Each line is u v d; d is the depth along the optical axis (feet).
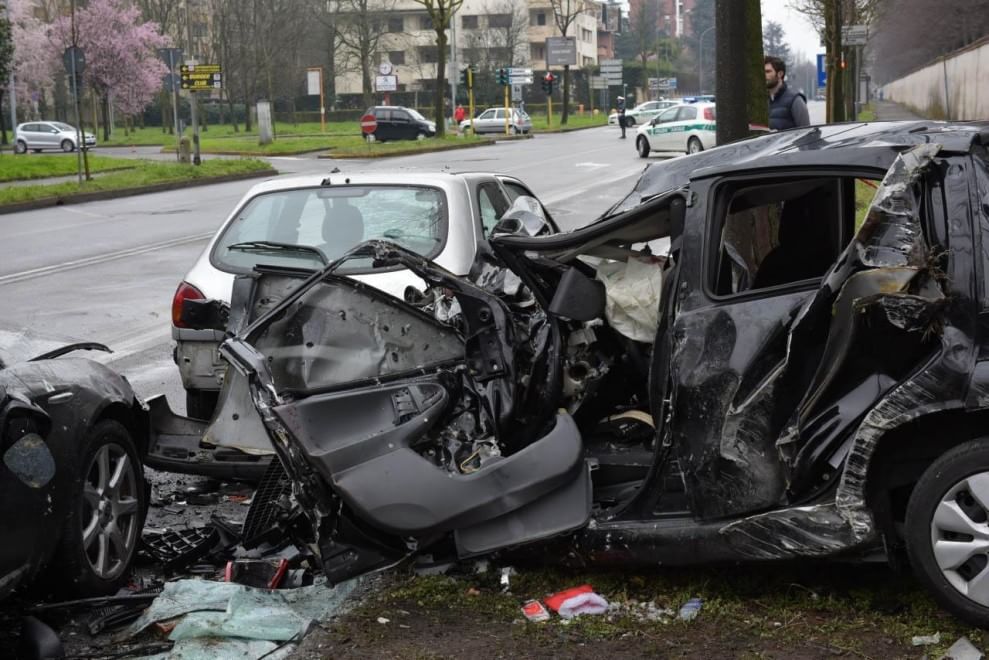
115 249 57.47
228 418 17.38
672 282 14.90
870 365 13.10
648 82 387.96
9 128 264.11
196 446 19.12
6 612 14.89
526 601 14.66
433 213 22.91
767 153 15.29
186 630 13.80
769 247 16.78
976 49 144.97
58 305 41.27
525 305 16.63
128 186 93.25
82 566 14.79
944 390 12.42
